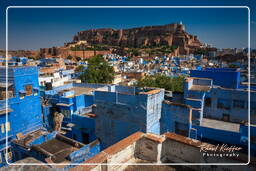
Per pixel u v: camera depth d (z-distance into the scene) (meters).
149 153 7.74
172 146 7.80
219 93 17.27
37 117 21.50
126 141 7.64
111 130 14.71
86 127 18.27
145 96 12.69
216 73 19.86
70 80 40.38
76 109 21.52
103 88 16.39
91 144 13.91
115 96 14.10
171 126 14.70
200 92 16.61
